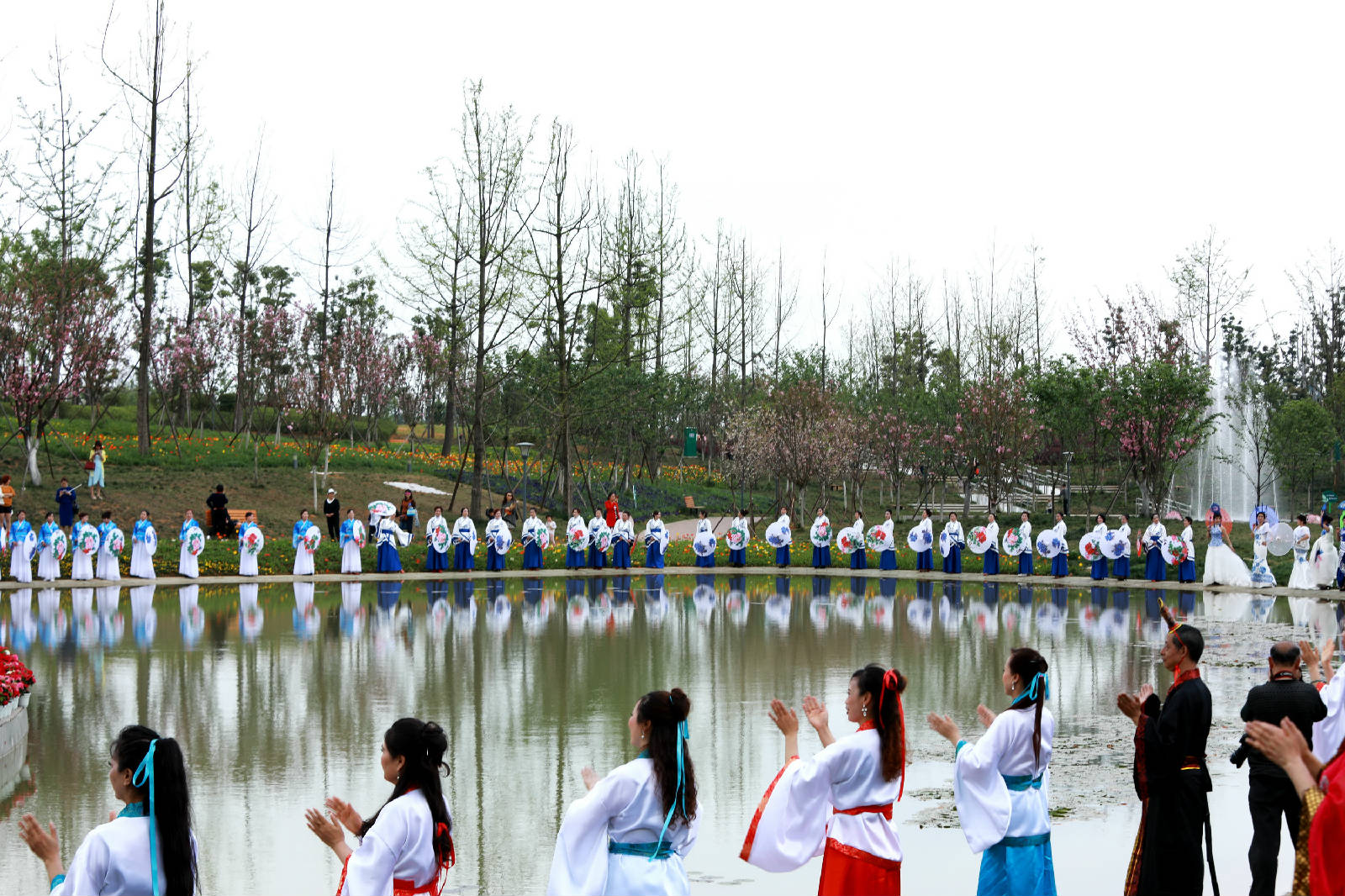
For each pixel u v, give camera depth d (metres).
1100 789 10.51
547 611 25.06
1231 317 63.50
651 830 5.54
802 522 48.56
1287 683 7.27
